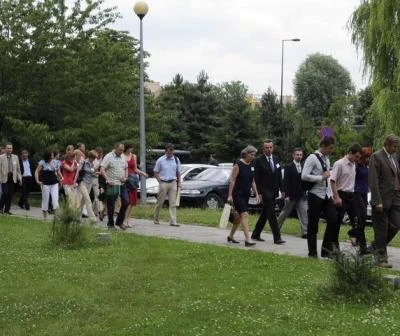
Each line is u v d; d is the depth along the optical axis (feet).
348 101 132.77
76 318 24.43
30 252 38.52
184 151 155.12
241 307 25.25
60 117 86.99
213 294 27.50
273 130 159.12
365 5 84.64
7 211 66.18
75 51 88.53
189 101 167.94
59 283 29.94
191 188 72.69
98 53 89.10
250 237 46.73
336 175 37.45
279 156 147.13
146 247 40.81
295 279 30.42
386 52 81.10
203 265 34.40
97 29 90.74
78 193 56.29
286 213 47.91
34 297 27.40
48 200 59.93
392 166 36.24
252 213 68.03
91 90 87.20
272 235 49.52
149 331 22.40
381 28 79.71
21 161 71.20
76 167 56.54
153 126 104.47
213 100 168.55
